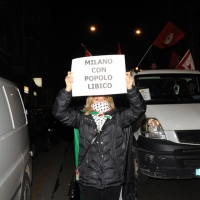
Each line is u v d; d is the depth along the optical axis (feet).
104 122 9.66
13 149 11.09
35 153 26.58
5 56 60.39
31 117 26.86
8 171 10.03
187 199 16.52
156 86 21.03
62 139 42.34
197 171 15.99
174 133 16.46
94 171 9.23
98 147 9.32
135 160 18.44
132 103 9.71
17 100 14.40
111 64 9.77
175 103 19.36
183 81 21.45
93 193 9.39
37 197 17.51
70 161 27.22
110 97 10.37
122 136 9.70
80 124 9.81
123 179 9.51
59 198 17.26
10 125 11.44
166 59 97.19
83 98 22.90
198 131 16.51
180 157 15.93
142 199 16.61
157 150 16.24
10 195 10.06
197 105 18.86
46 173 23.09
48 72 122.83
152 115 17.61
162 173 16.12
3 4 53.11
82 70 9.86
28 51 85.56
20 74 73.51
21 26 73.77
